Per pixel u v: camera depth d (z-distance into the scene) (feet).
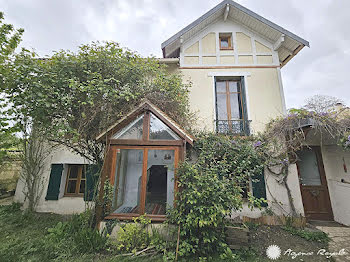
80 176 19.86
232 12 22.33
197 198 10.53
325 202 18.65
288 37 20.51
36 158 18.40
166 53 22.38
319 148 19.89
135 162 13.44
